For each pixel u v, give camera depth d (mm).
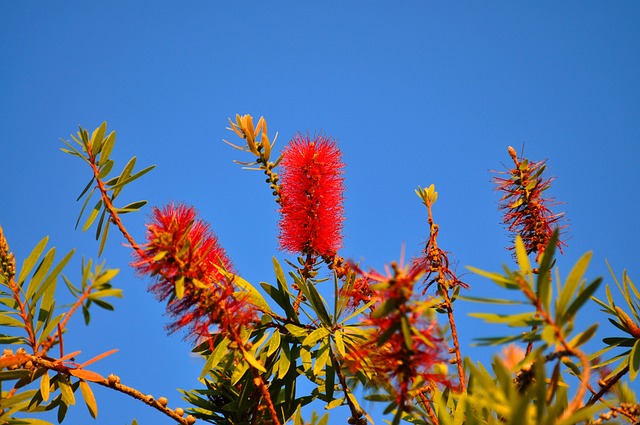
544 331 860
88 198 1031
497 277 878
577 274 868
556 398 962
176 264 981
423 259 1129
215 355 1029
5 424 980
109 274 930
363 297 1083
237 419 1088
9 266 1013
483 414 940
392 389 926
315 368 1046
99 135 1039
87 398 1003
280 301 1086
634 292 1054
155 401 1021
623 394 1010
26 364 989
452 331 1080
